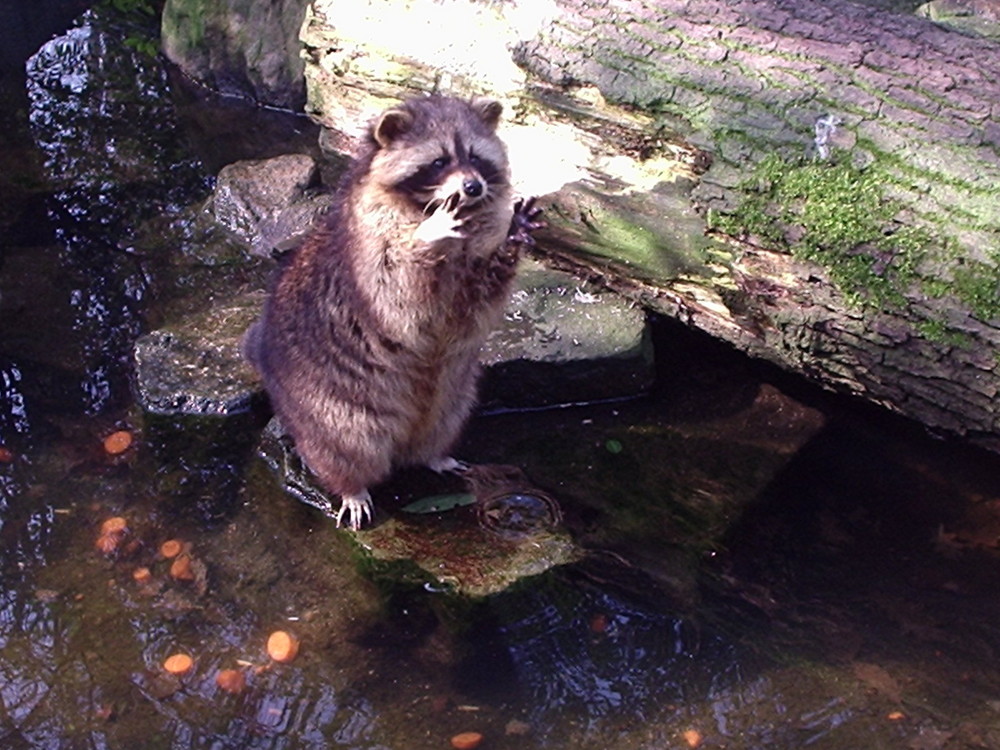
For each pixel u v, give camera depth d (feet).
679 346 8.08
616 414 7.71
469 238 6.67
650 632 6.57
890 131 6.75
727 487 7.29
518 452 7.48
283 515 7.06
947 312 6.64
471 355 7.09
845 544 7.00
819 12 7.13
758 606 6.71
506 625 6.58
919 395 6.97
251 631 6.53
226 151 9.52
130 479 7.19
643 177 7.38
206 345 7.82
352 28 8.16
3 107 9.77
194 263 8.52
